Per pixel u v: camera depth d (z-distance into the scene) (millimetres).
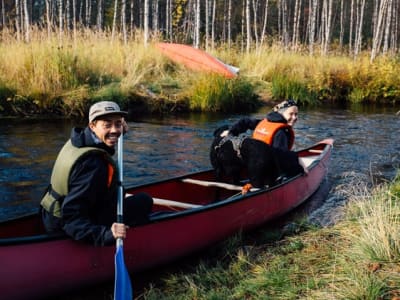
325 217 5191
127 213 3826
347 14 42875
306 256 3895
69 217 3312
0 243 3148
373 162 7672
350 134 9883
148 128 9469
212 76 12109
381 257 3516
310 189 5969
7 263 3193
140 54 12953
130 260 3832
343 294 3076
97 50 12031
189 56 13148
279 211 5270
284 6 26578
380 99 15219
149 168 6883
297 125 10812
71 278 3494
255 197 4836
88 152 3295
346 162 7668
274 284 3430
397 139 9453
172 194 5383
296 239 4379
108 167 3402
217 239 4480
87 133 3387
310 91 14328
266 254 4121
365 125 10922
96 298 3602
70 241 3443
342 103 14805
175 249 4121
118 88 10688
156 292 3643
